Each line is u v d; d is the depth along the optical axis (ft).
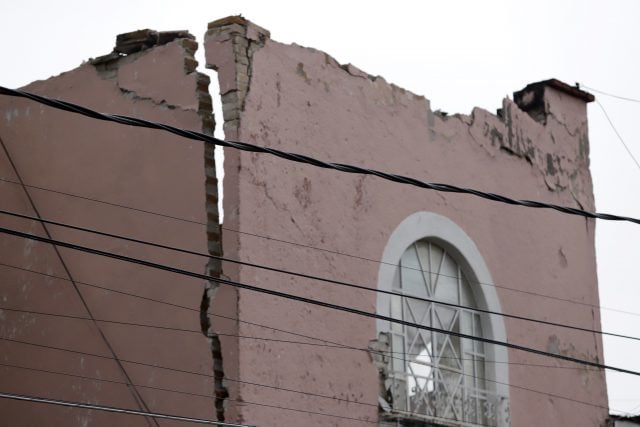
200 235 77.66
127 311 80.53
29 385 84.64
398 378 85.10
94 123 84.79
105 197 83.05
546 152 103.19
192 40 81.00
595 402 101.76
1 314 87.04
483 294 93.25
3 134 89.86
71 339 83.10
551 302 99.76
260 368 75.46
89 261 83.25
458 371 90.27
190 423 75.87
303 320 78.89
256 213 77.36
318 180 81.92
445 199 92.12
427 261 90.63
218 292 76.28
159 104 81.35
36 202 86.84
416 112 91.20
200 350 76.33
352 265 83.20
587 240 105.60
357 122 85.87
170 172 79.97
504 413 92.27
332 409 79.41
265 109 79.25
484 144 96.78
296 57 82.28
